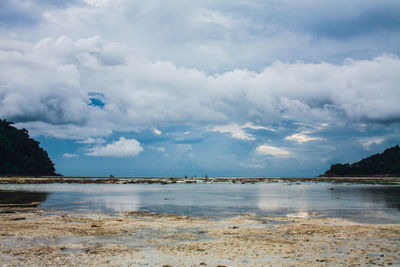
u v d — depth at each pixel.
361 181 147.25
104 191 67.12
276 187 91.44
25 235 19.27
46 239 18.31
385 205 38.72
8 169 183.38
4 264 13.38
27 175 193.12
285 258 14.55
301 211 33.06
